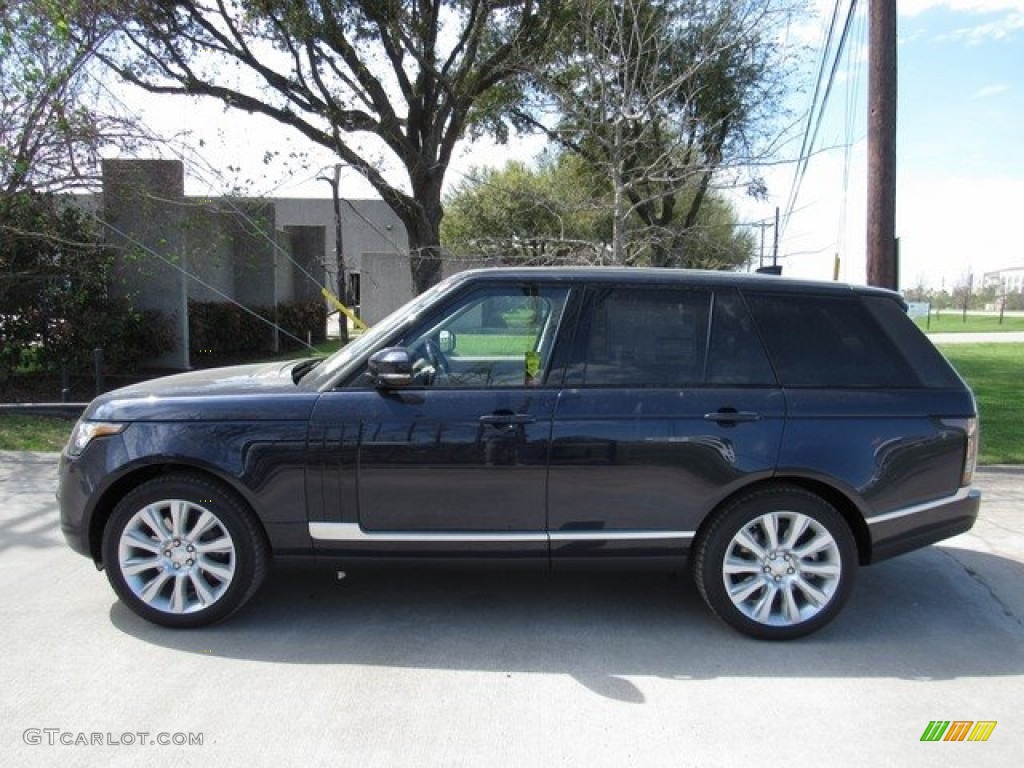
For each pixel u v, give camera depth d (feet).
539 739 10.42
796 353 13.85
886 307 14.30
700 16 37.88
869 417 13.55
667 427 13.21
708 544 13.48
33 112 34.47
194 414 13.26
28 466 25.21
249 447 13.10
